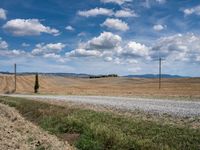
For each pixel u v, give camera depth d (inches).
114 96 2883.9
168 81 6072.8
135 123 843.4
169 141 626.2
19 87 5900.6
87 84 6835.6
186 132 692.7
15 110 1688.0
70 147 726.5
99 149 670.5
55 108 1358.3
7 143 757.3
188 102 1809.8
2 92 4975.4
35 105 1609.3
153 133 706.2
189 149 570.3
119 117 978.7
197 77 6225.4
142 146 614.9
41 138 823.1
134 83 6407.5
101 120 932.0
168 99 2203.5
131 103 1702.8
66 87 5821.9
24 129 989.2
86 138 740.7
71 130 885.2
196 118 967.0
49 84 6619.1
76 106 1488.7
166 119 957.2
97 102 1807.3
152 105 1533.0
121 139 665.0
